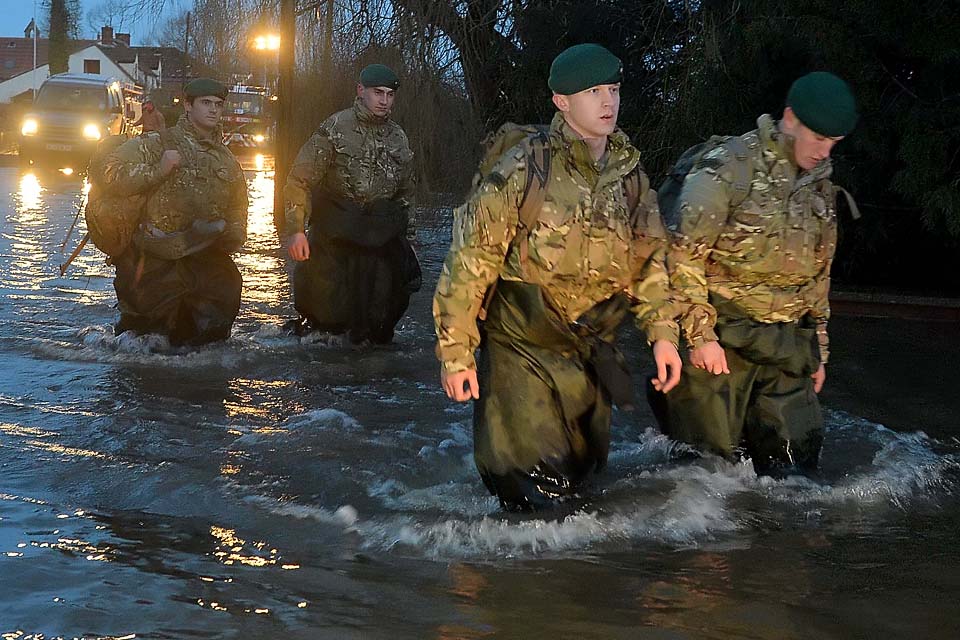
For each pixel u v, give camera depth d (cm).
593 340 478
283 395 711
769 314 527
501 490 483
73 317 952
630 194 469
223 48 1862
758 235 507
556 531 463
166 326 838
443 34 1638
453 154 1655
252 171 3497
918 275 1250
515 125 470
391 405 694
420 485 533
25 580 404
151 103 838
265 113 4034
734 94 1227
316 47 1777
